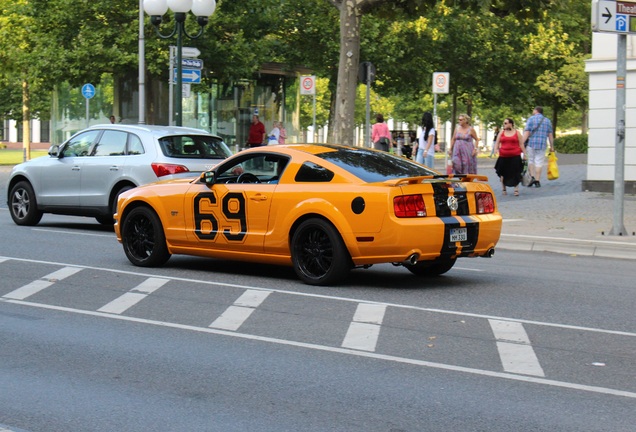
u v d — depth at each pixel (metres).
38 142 110.69
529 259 14.86
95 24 38.53
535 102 57.12
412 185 11.19
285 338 8.82
